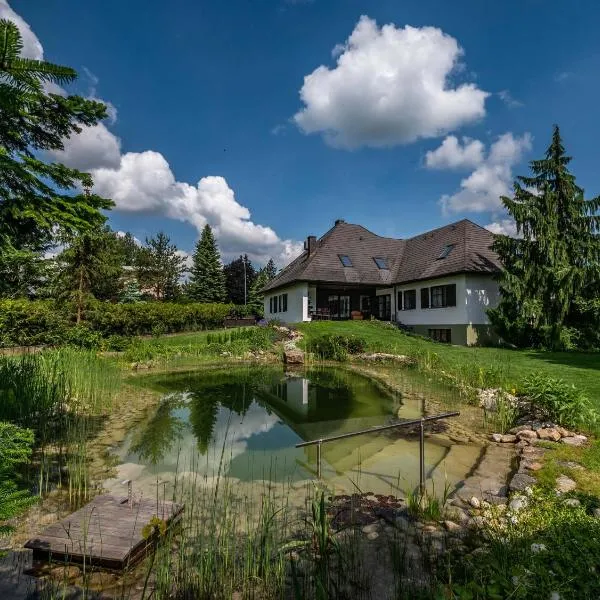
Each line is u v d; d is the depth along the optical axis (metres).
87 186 3.92
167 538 3.36
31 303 16.00
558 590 2.44
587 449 5.14
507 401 7.65
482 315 19.44
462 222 23.47
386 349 16.25
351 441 6.27
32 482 4.59
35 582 2.83
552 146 16.58
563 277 15.50
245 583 2.81
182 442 6.29
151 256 46.88
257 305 55.62
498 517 3.65
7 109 3.11
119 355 15.98
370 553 3.16
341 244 27.47
